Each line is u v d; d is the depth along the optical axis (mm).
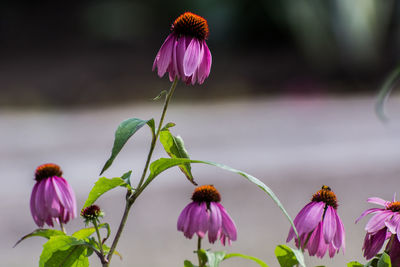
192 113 16953
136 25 29047
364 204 8156
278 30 26938
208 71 1670
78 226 6957
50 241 1615
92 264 5273
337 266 5469
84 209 1709
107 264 1615
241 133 14023
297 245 1607
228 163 11164
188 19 1637
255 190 9109
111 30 28672
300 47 24500
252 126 14875
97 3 30781
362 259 5723
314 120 15492
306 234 1614
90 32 28641
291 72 22609
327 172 10180
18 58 24766
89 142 13047
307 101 18578
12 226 7523
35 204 1759
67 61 24391
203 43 1655
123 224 1616
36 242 6988
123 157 11477
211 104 18422
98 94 19500
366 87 20875
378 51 22203
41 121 15742
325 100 18656
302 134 13766
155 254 6363
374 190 8961
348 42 22312
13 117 16188
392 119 14805
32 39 27531
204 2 27562
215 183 9633
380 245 1576
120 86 20484
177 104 18562
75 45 27109
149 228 7289
